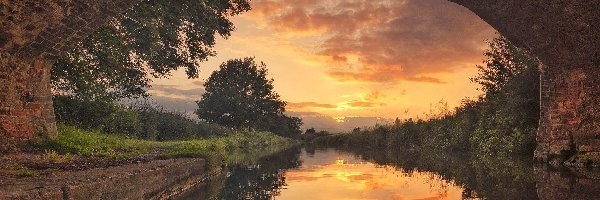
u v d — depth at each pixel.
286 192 6.98
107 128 17.91
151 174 6.42
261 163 14.20
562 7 12.48
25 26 9.95
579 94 13.80
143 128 21.23
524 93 17.14
